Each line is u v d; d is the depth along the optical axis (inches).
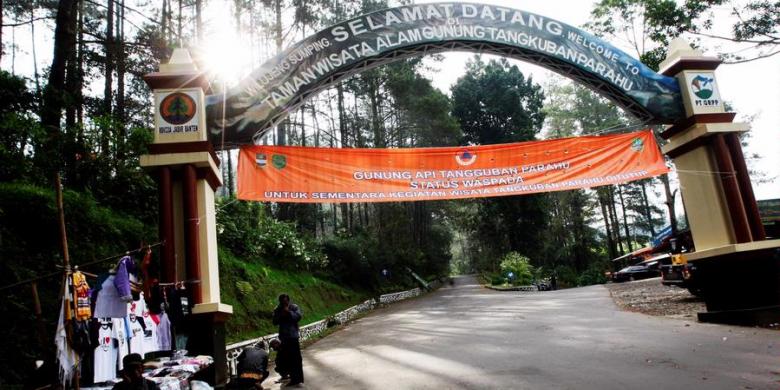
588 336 359.6
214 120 336.8
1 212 307.6
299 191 359.6
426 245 1820.9
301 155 366.6
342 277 1047.0
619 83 402.3
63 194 374.9
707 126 387.5
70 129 414.9
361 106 1555.1
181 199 309.9
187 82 322.0
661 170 406.9
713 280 385.4
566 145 409.1
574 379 234.7
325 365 357.4
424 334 471.5
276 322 306.7
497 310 645.9
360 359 363.6
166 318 263.6
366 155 380.8
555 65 404.5
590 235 1927.9
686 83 405.7
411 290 1321.4
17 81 391.9
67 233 354.3
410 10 379.6
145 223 458.6
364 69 378.9
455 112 1770.4
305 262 872.9
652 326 383.2
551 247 1815.9
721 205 386.9
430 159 390.9
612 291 777.6
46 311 295.6
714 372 230.1
